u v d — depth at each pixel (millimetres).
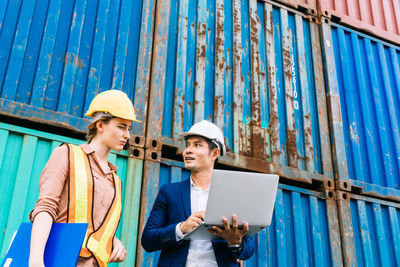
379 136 5430
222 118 4379
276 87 4977
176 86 4195
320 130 5043
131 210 3402
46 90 3484
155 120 3881
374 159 5223
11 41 3463
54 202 1668
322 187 4742
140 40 4180
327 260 4363
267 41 5156
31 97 3367
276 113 4793
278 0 5520
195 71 4418
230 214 2094
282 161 4590
